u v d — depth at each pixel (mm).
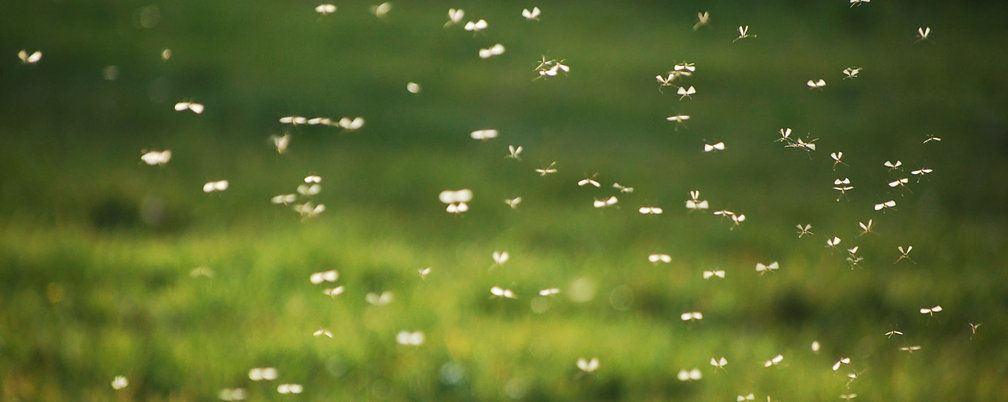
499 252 20875
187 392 14211
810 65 39875
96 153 25844
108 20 41188
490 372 15211
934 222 22875
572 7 49250
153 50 37625
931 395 14750
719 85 37250
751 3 49844
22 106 29844
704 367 15734
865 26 45969
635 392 15016
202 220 21703
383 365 15406
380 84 35969
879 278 19031
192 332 15922
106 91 32375
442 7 47812
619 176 27016
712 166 28281
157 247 19344
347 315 16984
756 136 31469
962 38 43719
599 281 19297
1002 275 19125
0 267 17172
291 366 15078
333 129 30469
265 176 25328
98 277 17500
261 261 18781
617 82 37438
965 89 36500
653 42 43375
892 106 34594
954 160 28469
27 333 15055
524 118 33062
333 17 44688
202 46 39000
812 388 14984
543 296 18484
